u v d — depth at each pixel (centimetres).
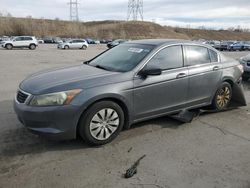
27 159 381
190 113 544
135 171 354
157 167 367
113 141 441
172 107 500
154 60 473
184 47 521
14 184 324
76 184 327
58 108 385
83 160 382
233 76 595
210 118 560
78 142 434
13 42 3316
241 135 480
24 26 8412
